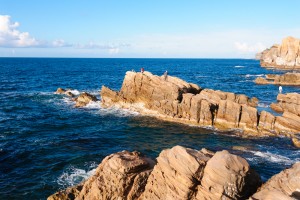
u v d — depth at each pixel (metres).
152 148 29.30
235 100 42.44
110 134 33.75
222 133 34.03
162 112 39.97
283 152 28.09
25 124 37.06
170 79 45.06
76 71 134.12
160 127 36.50
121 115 41.94
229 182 12.24
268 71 138.38
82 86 76.12
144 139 32.12
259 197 11.34
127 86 45.25
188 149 14.43
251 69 158.62
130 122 38.62
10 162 24.50
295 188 11.57
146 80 43.09
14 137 31.55
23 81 85.06
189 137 32.81
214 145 30.23
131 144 30.38
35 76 102.31
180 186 13.01
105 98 47.03
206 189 12.46
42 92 63.31
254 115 34.19
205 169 12.84
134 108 43.84
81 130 35.12
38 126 36.31
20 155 26.06
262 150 28.64
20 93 61.53
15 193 19.38
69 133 33.78
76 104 48.09
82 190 16.80
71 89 67.19
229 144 30.47
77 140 31.09
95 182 15.88
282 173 12.66
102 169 16.61
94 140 31.33
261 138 32.19
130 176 15.27
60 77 100.94
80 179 21.42
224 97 42.53
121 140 31.67
